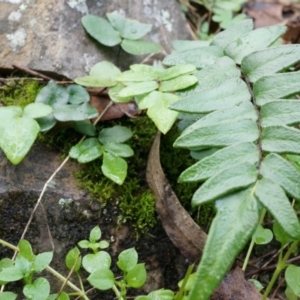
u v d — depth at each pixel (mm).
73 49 495
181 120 450
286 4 762
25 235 411
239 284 386
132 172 451
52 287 412
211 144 330
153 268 436
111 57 516
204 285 275
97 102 477
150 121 483
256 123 337
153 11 576
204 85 396
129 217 433
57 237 418
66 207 422
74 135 459
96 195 431
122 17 514
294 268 372
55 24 499
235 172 300
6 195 410
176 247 438
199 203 296
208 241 281
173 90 403
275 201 287
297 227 282
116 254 428
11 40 495
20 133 394
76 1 515
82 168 441
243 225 284
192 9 695
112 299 426
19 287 407
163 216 415
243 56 413
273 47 389
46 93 450
